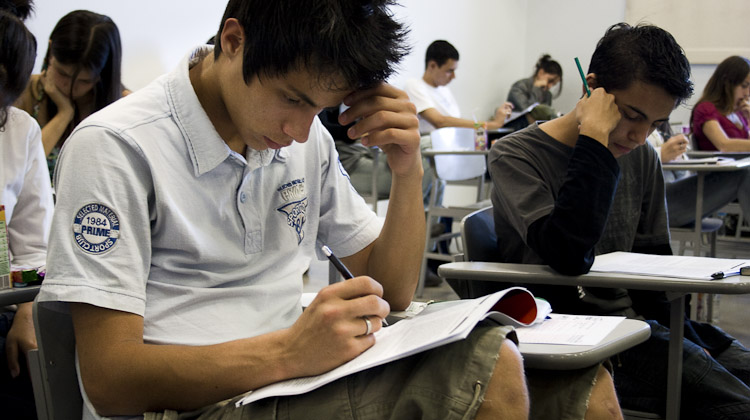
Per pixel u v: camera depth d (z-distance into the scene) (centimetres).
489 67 656
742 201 286
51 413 88
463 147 397
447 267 134
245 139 90
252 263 100
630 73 134
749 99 462
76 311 82
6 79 117
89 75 208
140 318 83
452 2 590
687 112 607
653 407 128
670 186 283
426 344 71
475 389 71
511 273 128
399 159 108
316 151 113
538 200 143
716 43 607
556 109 698
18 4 168
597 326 95
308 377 79
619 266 129
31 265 135
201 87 93
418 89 496
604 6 662
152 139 89
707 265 126
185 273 92
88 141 85
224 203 95
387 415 74
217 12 385
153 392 79
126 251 84
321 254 121
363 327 80
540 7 694
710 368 128
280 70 79
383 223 120
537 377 88
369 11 81
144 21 343
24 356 131
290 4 77
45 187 144
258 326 96
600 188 128
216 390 79
